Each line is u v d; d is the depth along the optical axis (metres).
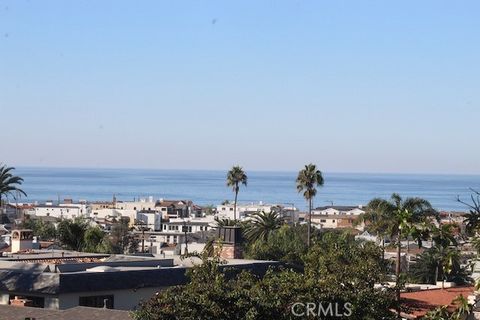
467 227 23.58
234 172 194.75
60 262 63.56
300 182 138.38
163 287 57.81
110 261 64.81
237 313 40.16
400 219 23.42
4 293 54.84
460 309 22.58
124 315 46.09
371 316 42.81
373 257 54.44
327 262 52.66
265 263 64.31
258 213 142.25
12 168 146.25
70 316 46.62
